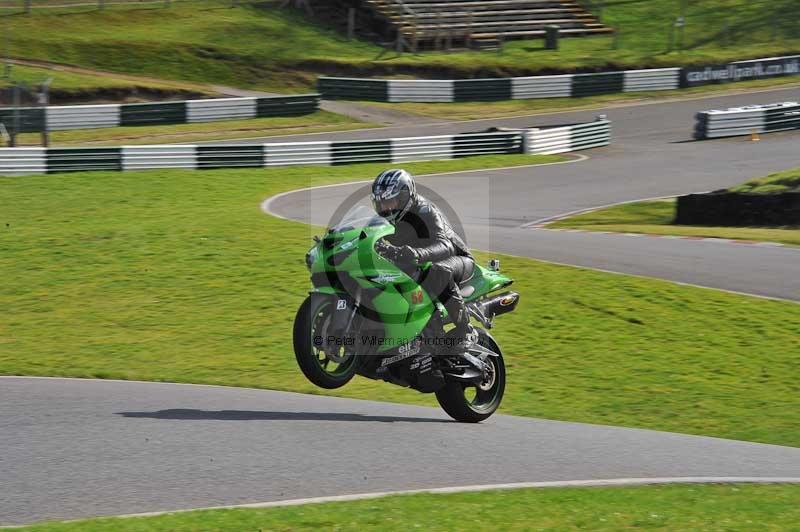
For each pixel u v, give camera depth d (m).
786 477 22.53
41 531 15.54
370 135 114.88
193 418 24.72
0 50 136.38
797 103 120.44
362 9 159.88
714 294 48.00
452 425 26.05
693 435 29.53
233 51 144.25
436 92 132.88
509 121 124.00
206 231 61.59
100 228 63.19
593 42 159.75
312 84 139.88
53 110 112.44
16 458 20.36
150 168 89.69
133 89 128.25
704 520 17.23
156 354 38.34
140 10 155.50
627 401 35.12
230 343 40.22
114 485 18.62
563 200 80.31
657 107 132.50
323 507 17.16
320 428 24.02
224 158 91.56
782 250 58.50
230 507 17.12
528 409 33.72
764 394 36.50
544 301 46.72
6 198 75.12
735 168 95.69
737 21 168.50
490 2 164.00
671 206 78.69
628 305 46.34
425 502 17.67
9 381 31.77
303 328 22.80
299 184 84.38
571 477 20.69
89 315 44.31
